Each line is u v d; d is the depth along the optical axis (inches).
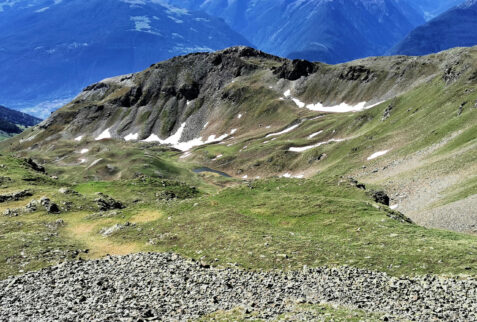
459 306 827.4
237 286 1021.2
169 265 1205.7
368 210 1729.8
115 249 1494.8
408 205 3284.9
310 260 1218.0
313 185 2390.5
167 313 850.1
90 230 1793.8
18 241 1473.9
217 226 1588.3
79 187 3107.8
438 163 3727.9
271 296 931.3
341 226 1584.6
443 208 2679.6
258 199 2025.1
